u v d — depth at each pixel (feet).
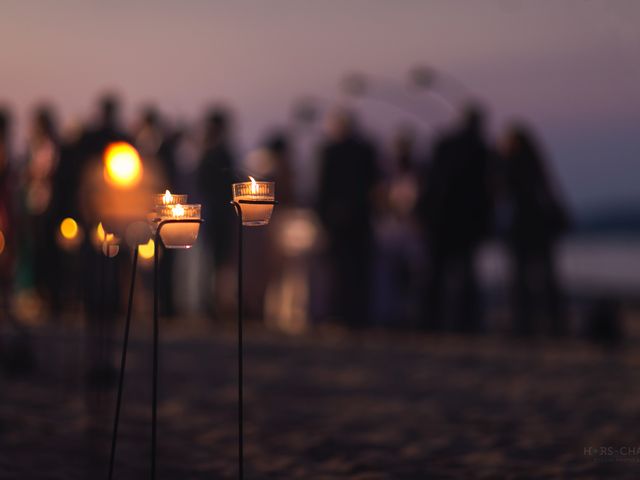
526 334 41.55
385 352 33.58
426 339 38.68
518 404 23.63
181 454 17.83
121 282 39.47
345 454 18.03
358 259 41.42
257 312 43.16
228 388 25.34
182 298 43.86
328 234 41.32
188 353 31.32
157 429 19.98
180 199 12.26
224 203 39.65
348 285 41.65
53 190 37.70
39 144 38.65
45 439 18.57
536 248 41.42
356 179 40.73
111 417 20.90
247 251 42.93
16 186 40.14
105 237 16.33
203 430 20.06
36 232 39.11
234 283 42.98
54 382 24.80
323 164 40.91
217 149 39.11
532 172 40.93
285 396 24.45
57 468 16.42
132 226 15.98
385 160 43.60
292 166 42.80
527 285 41.60
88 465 16.75
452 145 39.65
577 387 26.27
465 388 26.05
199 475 16.34
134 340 33.60
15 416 20.52
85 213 21.70
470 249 40.63
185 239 12.00
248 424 20.83
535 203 41.11
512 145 40.98
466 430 20.38
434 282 41.11
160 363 28.94
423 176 42.57
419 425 20.94
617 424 20.98
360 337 38.75
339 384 26.55
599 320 40.60
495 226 41.22
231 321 42.16
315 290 43.88
